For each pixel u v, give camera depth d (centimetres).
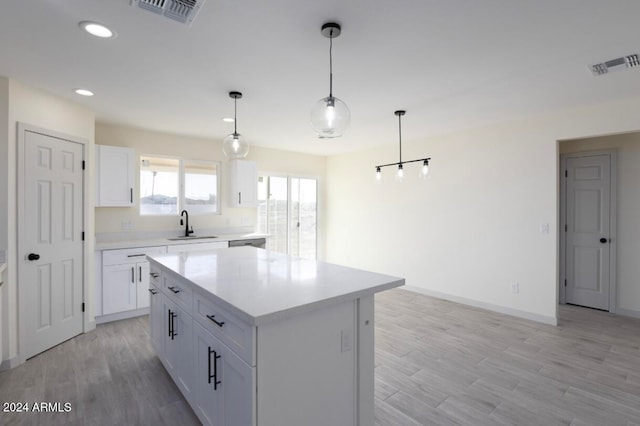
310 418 157
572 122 354
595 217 424
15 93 272
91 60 237
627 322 377
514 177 399
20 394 233
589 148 426
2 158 264
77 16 182
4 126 265
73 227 331
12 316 271
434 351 302
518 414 211
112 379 254
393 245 536
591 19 184
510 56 230
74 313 333
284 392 147
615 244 409
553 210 369
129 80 273
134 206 441
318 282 187
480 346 312
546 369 268
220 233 520
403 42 210
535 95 309
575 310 421
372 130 445
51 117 305
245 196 521
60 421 205
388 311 416
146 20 186
